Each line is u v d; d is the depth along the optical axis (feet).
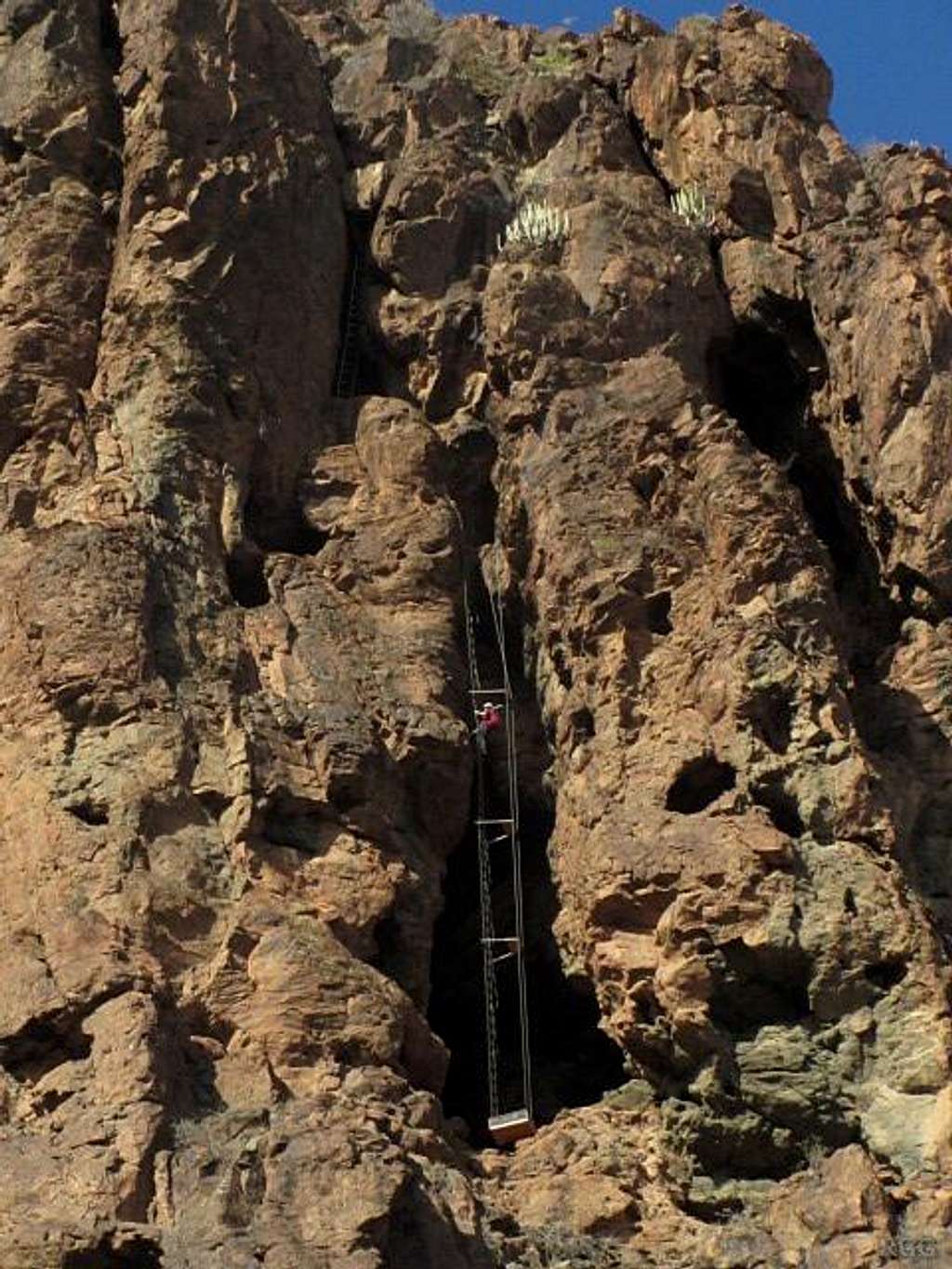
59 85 135.54
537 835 125.29
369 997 112.98
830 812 116.57
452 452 132.26
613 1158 113.60
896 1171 110.93
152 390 127.34
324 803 117.91
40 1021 109.40
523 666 127.65
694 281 137.80
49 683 117.60
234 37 137.39
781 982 114.62
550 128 144.25
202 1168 104.78
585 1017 123.85
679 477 126.52
